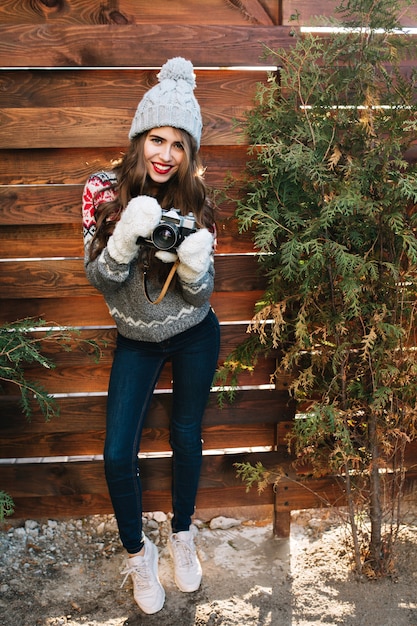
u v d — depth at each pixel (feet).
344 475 7.18
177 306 6.03
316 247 5.96
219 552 7.82
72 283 7.37
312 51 6.75
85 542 8.00
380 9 6.01
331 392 7.08
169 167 5.91
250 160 7.03
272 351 7.61
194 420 6.77
